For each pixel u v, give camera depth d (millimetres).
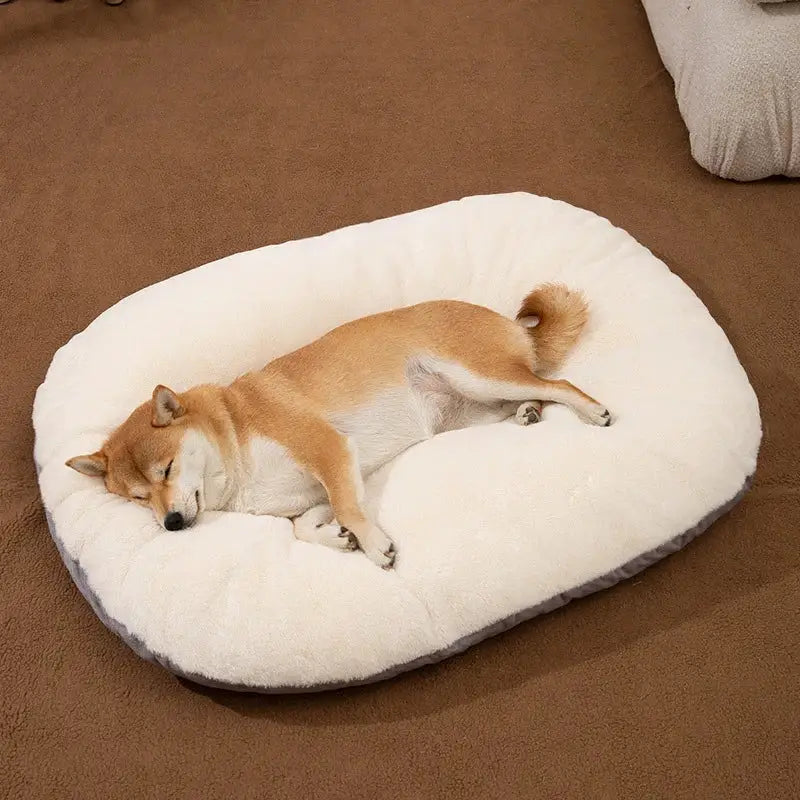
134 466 1555
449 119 2291
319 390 1620
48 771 1494
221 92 2402
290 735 1489
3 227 2191
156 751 1496
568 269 1795
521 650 1526
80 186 2250
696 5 2049
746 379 1640
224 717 1512
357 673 1469
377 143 2264
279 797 1445
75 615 1635
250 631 1468
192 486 1562
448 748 1462
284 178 2219
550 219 1849
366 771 1455
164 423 1566
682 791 1410
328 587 1483
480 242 1838
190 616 1484
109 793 1469
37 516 1740
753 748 1431
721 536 1604
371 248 1841
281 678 1466
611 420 1604
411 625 1468
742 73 1914
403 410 1654
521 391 1623
